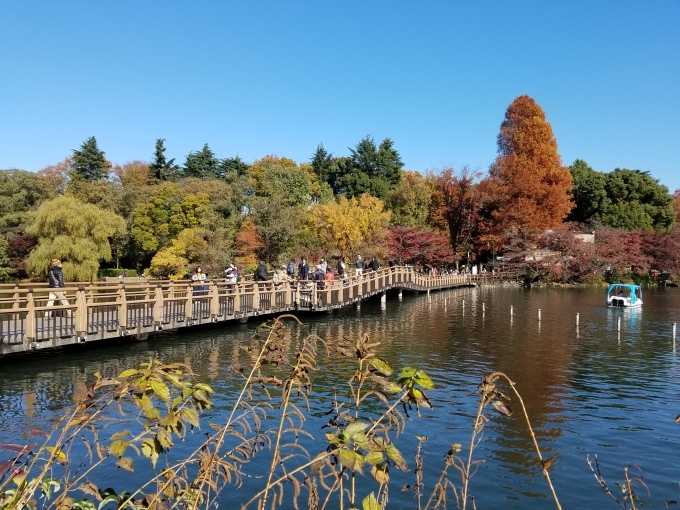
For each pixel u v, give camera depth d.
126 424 9.27
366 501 2.76
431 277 46.59
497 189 62.19
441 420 10.59
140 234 49.62
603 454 9.09
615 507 7.25
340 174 81.12
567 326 25.31
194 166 78.31
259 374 4.01
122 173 78.56
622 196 76.31
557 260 59.25
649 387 13.61
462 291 50.34
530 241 61.09
